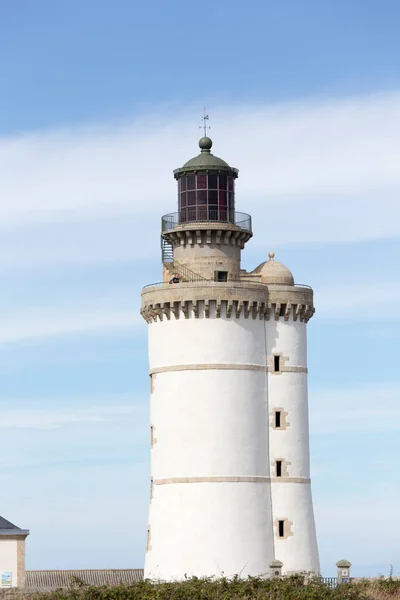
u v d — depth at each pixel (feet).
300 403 359.66
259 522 348.18
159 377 354.33
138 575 360.28
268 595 293.43
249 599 291.99
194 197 359.25
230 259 359.25
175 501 347.15
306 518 355.36
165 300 351.67
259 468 351.25
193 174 359.46
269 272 362.12
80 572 358.43
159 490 351.05
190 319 351.05
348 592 298.15
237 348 351.67
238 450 348.18
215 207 358.43
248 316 353.92
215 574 341.62
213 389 348.59
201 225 355.77
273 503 352.28
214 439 347.15
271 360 358.02
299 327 362.12
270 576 337.11
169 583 303.48
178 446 348.38
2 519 364.38
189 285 350.02
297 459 356.59
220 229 355.97
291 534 351.67
